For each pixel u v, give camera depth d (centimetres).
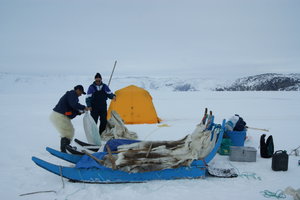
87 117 632
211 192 377
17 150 604
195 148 443
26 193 376
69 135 570
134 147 475
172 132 805
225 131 588
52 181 419
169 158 423
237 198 360
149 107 977
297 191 341
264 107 1617
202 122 513
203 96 2880
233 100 2197
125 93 967
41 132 816
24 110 1457
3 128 888
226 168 482
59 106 559
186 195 367
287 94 3216
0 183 412
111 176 406
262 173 455
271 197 363
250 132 820
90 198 358
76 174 406
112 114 743
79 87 568
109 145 495
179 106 1711
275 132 820
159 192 376
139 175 410
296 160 532
